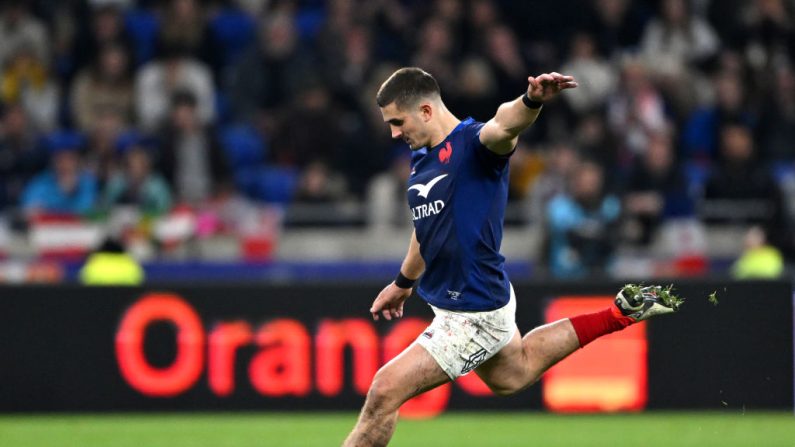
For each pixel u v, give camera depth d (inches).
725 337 1448.1
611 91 2191.2
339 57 2144.4
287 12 2183.8
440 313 812.6
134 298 1438.2
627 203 1855.3
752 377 1445.6
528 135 2151.8
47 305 1432.1
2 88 2162.9
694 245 1871.3
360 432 791.1
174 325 1438.2
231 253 1822.1
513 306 822.5
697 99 2257.6
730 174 1961.1
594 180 1791.3
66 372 1429.6
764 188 1953.7
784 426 1357.0
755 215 1947.6
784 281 1448.1
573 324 843.4
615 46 2297.0
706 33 2346.2
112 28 2154.3
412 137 800.3
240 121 2162.9
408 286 875.4
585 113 2096.5
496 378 836.6
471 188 784.9
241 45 2342.5
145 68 2284.7
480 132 773.9
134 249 1785.2
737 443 1235.2
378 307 884.0
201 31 2212.1
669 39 2301.9
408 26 2237.9
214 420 1411.2
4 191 1964.8
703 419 1413.6
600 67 2204.7
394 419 794.2
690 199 1905.8
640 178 1898.4
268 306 1443.2
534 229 1902.1
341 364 1443.2
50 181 1870.1
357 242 1873.8
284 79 2153.1
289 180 2036.2
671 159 1924.2
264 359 1440.7
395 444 1242.6
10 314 1427.2
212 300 1441.9
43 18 2274.9
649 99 2161.7
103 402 1432.1
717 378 1448.1
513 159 2034.9
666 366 1450.5
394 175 1923.0
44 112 2169.0
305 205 1892.2
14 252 1791.3
